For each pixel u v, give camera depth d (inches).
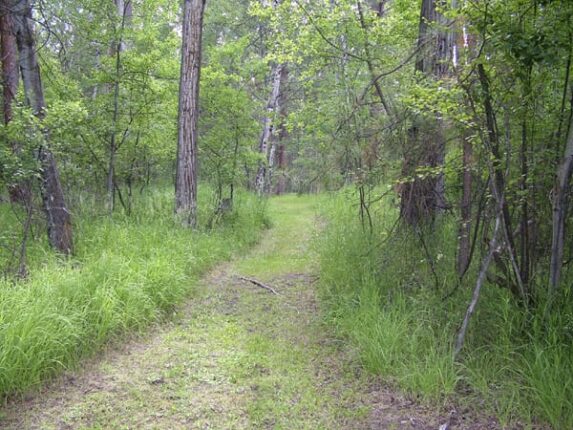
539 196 180.4
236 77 473.4
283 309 244.4
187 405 154.8
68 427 141.6
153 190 529.0
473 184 210.4
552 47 145.9
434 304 201.5
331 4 338.0
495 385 157.2
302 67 530.0
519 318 175.2
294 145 839.1
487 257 170.7
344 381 171.2
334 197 521.0
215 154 467.2
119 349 194.1
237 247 383.9
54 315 173.8
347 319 206.8
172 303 241.4
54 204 273.4
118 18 372.8
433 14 255.4
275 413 151.5
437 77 215.0
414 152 207.6
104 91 443.8
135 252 284.0
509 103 166.6
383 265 237.6
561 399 139.2
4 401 150.4
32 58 270.8
